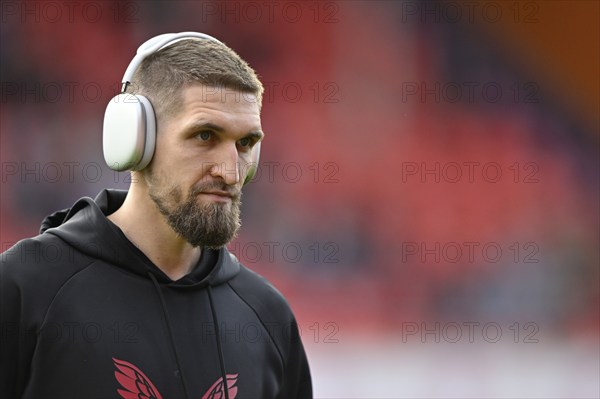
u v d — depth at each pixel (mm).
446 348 35094
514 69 53969
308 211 45562
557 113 54219
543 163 52031
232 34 50812
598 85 55031
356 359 33000
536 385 31812
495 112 53188
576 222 49625
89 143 45500
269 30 51094
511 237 48031
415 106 51812
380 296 42625
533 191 50188
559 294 44469
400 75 52219
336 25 51812
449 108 52219
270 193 45219
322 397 29516
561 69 54812
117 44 48031
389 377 31500
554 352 36656
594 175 52125
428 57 52875
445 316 42375
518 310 43156
